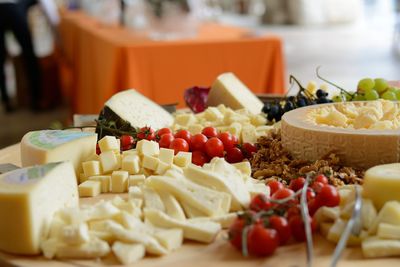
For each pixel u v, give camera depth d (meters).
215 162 1.43
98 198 1.45
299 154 1.54
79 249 1.13
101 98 3.58
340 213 1.18
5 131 5.07
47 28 6.60
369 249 1.09
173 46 3.31
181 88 3.37
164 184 1.29
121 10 4.27
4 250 1.19
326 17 9.84
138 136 1.72
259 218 1.14
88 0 5.59
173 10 3.71
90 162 1.51
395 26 8.79
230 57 3.42
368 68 6.91
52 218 1.24
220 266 1.09
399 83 2.21
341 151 1.45
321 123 1.62
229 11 10.95
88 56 4.11
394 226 1.12
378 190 1.20
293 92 4.73
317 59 7.45
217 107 2.11
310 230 1.13
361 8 10.53
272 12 9.79
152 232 1.17
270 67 3.52
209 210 1.25
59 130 1.67
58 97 5.92
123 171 1.51
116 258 1.13
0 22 5.44
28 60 5.58
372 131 1.44
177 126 1.90
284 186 1.40
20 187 1.18
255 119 1.93
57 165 1.30
